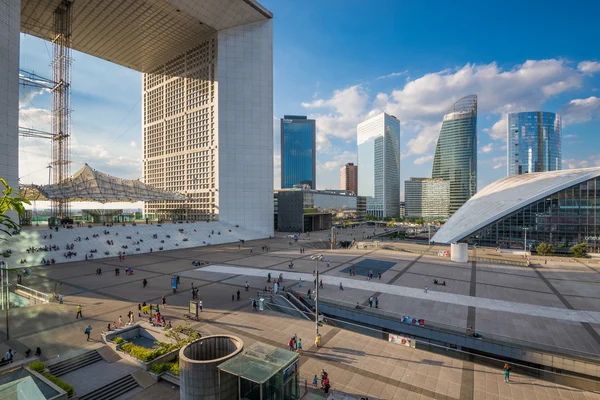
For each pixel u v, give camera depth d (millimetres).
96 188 76125
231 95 96500
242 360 15602
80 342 23359
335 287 39438
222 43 94938
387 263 54844
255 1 91375
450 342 25594
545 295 36281
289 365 15984
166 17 87625
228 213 96500
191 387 14836
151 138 121750
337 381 19375
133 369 20406
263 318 28984
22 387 13883
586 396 18281
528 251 68250
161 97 116625
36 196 81375
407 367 21125
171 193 93188
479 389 18766
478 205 83500
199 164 102438
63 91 79062
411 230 145875
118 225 75000
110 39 98688
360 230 132750
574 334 26047
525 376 20312
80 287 38156
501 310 31297
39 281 40906
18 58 52656
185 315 29000
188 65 105562
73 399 16891
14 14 51812
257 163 99375
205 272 47188
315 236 104188
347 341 24766
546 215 70562
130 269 45094
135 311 29938
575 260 58344
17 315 28703
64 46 79625
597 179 67375
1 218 17562
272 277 44156
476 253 66625
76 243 59938
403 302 33719
